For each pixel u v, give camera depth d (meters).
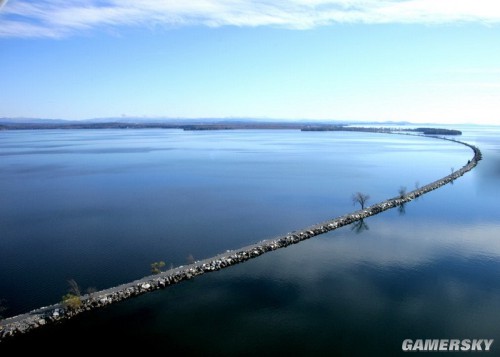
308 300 32.47
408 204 64.88
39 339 26.95
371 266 39.22
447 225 53.09
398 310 31.03
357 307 31.44
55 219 55.50
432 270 38.41
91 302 30.81
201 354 25.61
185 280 35.75
